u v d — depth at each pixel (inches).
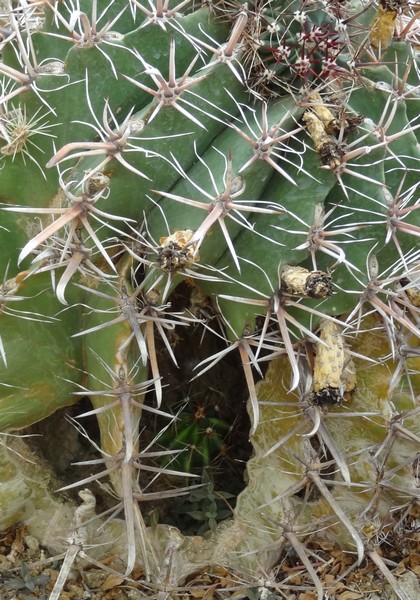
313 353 21.2
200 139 20.3
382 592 23.7
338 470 22.3
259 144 19.2
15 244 21.2
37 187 20.9
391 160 21.4
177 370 24.7
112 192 19.8
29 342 21.1
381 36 21.9
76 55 19.7
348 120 20.1
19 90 19.9
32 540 23.1
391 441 22.5
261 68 20.7
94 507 22.3
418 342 23.1
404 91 21.2
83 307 21.2
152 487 24.1
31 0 21.7
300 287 19.4
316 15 21.0
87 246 20.3
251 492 22.9
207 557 22.9
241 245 20.4
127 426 19.9
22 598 22.5
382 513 24.0
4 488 22.5
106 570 21.9
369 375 22.6
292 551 23.8
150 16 19.9
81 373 21.9
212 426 24.2
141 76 20.2
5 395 21.5
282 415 22.5
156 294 20.1
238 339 20.8
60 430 24.5
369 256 20.9
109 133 19.0
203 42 20.5
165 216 20.0
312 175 20.0
